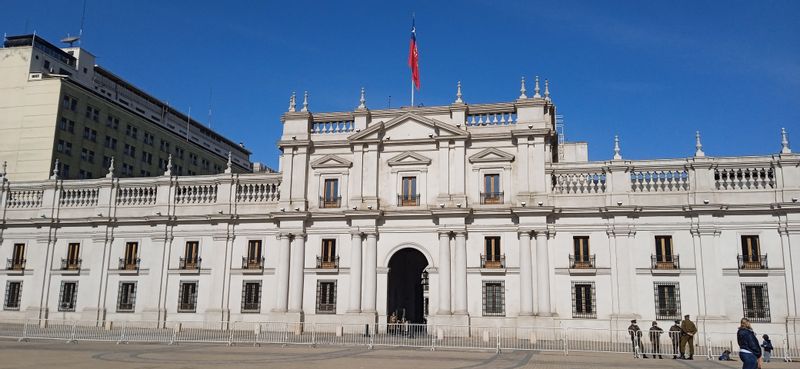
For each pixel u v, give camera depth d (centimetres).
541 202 4072
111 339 3356
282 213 4397
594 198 4050
